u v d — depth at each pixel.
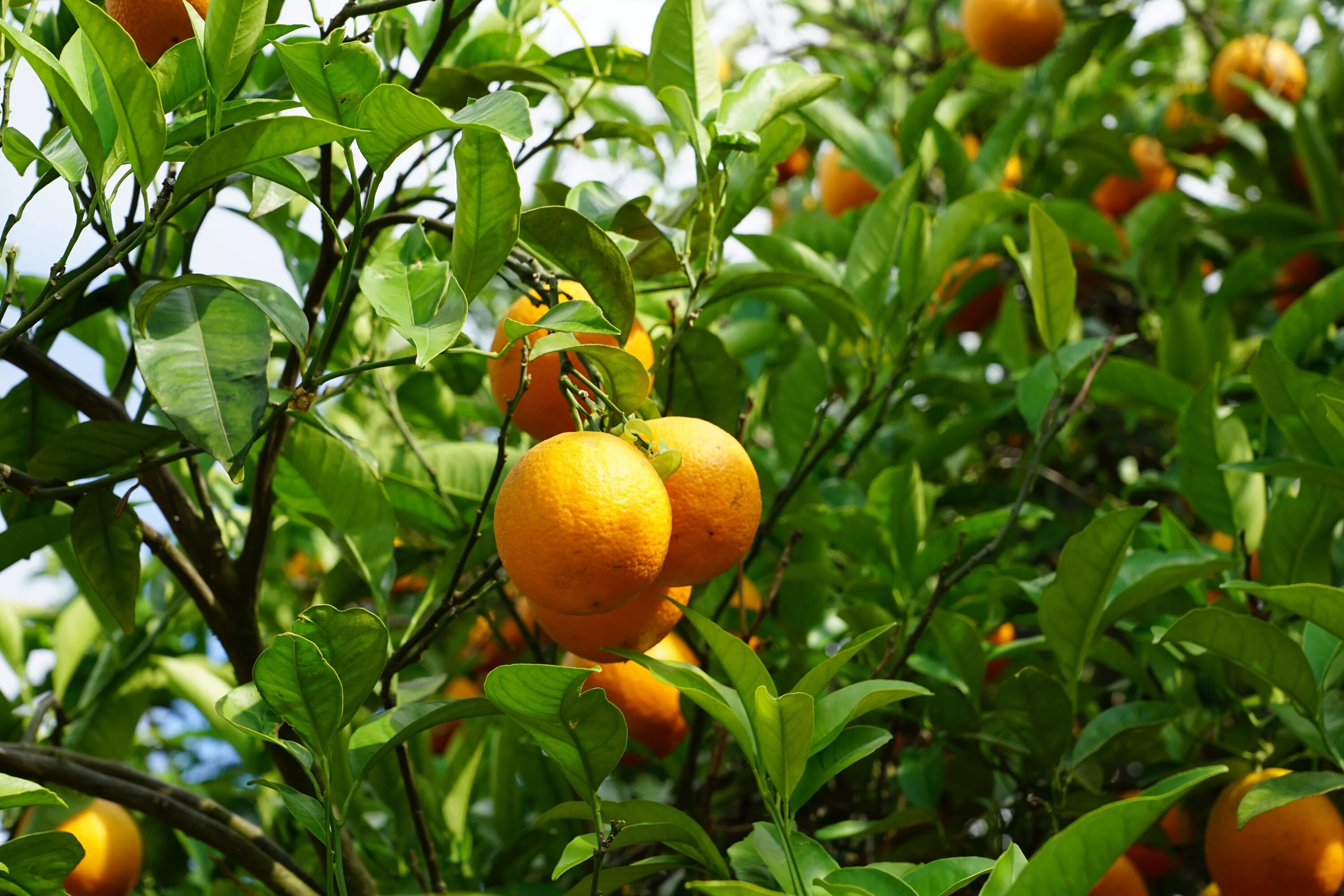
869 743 0.90
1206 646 0.96
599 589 0.82
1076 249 1.58
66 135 0.90
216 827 0.97
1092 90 1.77
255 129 0.83
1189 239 1.59
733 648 0.86
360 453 1.01
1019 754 1.08
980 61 1.72
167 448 1.02
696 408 1.08
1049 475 1.41
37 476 0.94
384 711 0.96
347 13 0.91
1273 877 0.98
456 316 0.84
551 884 1.10
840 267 1.40
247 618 0.98
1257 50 1.58
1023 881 0.81
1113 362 1.20
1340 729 0.98
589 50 1.02
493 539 1.01
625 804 0.88
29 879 0.87
